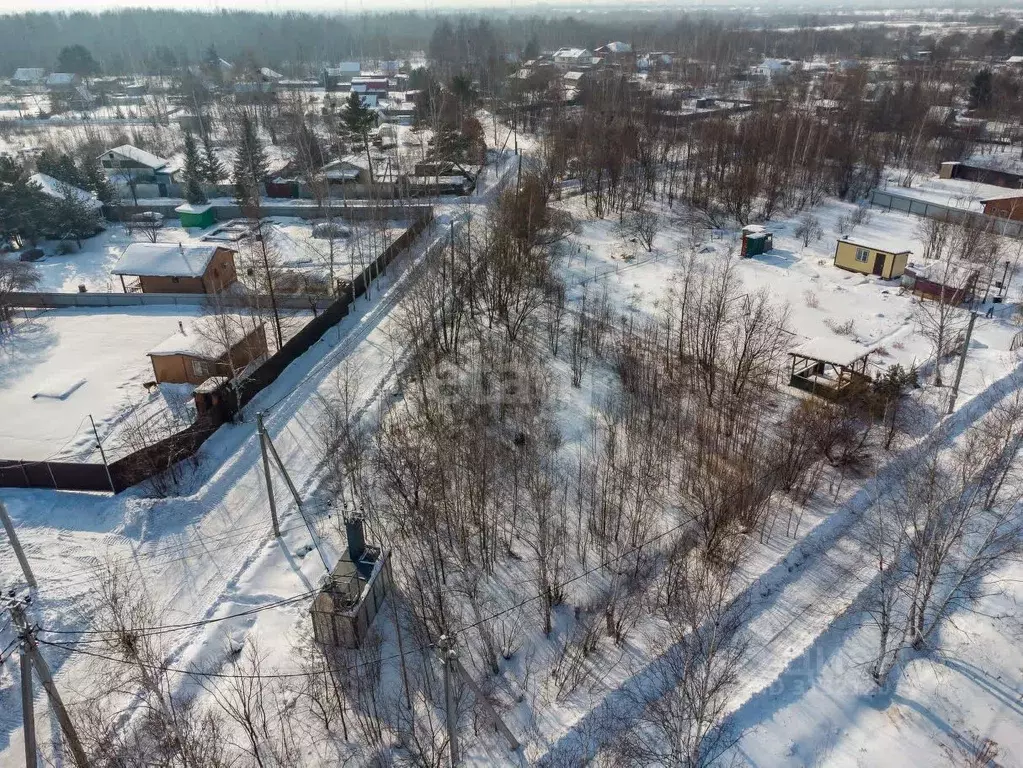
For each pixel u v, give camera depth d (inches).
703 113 4736.7
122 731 903.7
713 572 1135.0
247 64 7445.9
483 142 3833.7
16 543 1101.1
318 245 2773.1
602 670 990.4
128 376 1791.3
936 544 995.9
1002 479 1275.8
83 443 1512.1
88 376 1795.0
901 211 2987.2
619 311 2078.0
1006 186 3336.6
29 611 1087.6
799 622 1085.1
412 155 3747.5
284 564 1190.9
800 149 3253.0
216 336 1788.9
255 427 1565.0
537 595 1101.1
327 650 1005.2
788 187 3075.8
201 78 6889.8
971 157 3865.7
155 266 2228.1
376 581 1053.8
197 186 3255.4
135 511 1283.2
